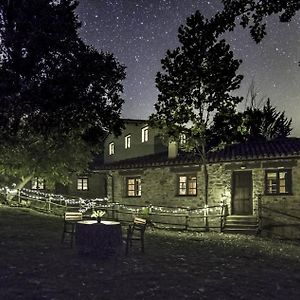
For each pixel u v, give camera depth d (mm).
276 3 14359
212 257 13266
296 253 15484
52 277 9203
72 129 21531
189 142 24062
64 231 14023
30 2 20141
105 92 20938
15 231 16141
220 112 23703
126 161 30328
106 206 28469
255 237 20422
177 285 9102
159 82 23953
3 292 7840
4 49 19750
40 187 37750
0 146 22109
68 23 20594
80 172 29562
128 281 9219
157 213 26766
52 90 18781
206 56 23344
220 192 24406
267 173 23156
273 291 9109
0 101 18891
